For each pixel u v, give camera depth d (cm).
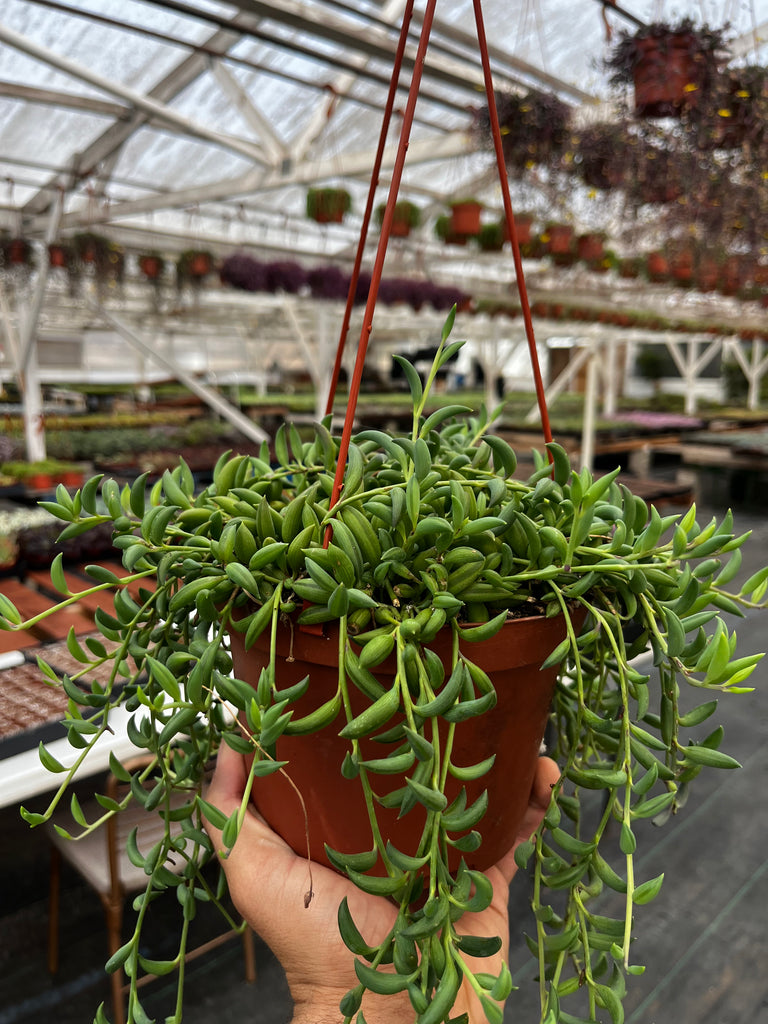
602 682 54
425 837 38
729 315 725
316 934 49
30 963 156
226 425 668
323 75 341
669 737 46
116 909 132
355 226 539
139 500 46
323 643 43
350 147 415
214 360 1175
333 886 51
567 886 43
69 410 800
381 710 36
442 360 49
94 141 409
